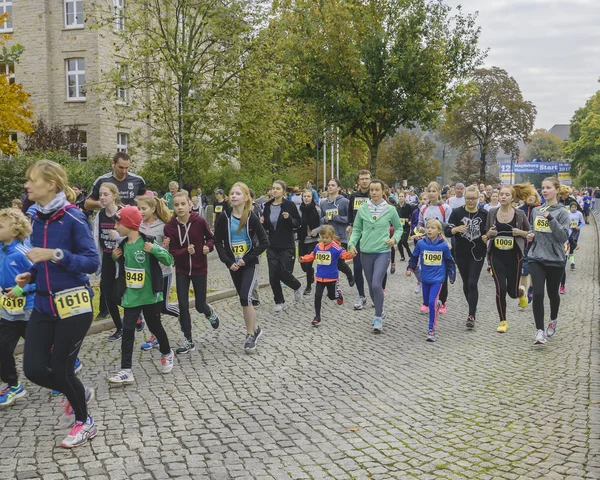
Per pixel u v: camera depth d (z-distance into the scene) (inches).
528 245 421.7
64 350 174.1
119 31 848.3
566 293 487.8
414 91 949.2
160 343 252.8
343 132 1043.3
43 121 1072.8
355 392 233.5
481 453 176.7
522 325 362.6
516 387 239.9
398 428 196.4
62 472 161.8
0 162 818.8
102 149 1120.8
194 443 182.1
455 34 960.9
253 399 223.8
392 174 2812.5
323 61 961.5
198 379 248.2
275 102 879.7
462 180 3208.7
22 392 224.1
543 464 168.6
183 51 800.9
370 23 951.6
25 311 215.2
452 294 477.1
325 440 185.9
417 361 280.1
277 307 399.9
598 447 179.8
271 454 175.0
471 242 350.9
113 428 193.5
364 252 346.6
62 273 174.2
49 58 1128.2
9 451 175.2
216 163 885.2
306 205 456.1
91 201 308.8
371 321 370.9
